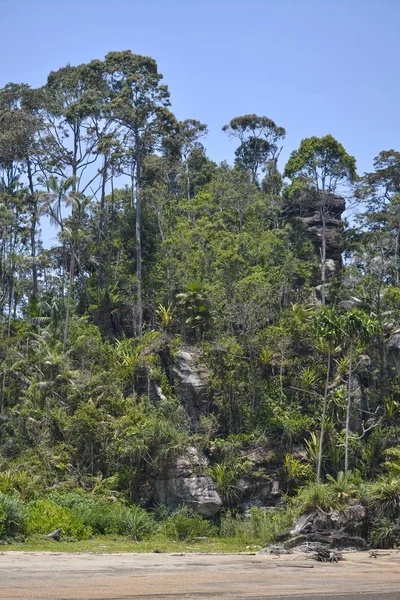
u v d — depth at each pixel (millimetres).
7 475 37875
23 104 65000
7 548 25609
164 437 42062
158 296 57906
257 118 85875
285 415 46781
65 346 50844
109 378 47219
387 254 61156
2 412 47188
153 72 64250
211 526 39000
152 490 41750
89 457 43000
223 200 70438
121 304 57875
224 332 52281
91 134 63750
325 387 45875
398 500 32719
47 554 24438
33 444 44281
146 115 61938
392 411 48188
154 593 16234
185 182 78500
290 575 21234
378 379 50438
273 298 54781
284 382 49594
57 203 55812
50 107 64625
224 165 84500
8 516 28141
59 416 44125
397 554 28922
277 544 31828
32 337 53531
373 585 19484
